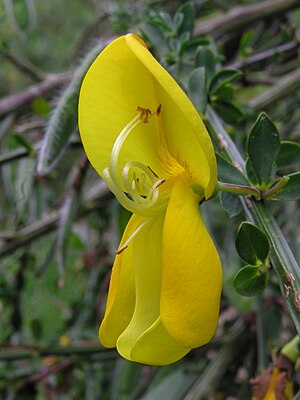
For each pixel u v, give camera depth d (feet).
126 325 0.27
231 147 0.30
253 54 0.57
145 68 0.26
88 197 0.55
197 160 0.25
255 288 0.26
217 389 0.51
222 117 0.36
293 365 0.30
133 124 0.26
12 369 0.59
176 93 0.23
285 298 0.24
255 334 0.49
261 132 0.26
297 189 0.27
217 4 0.60
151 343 0.24
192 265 0.24
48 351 0.50
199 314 0.23
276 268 0.25
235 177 0.27
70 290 0.80
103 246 0.62
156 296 0.26
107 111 0.26
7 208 0.70
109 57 0.26
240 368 0.54
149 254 0.26
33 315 0.80
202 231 0.24
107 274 0.60
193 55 0.38
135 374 0.53
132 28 0.44
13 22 0.62
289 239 0.50
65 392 0.57
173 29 0.38
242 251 0.25
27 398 0.55
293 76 0.49
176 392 0.50
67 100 0.38
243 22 0.53
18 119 0.58
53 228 0.53
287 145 0.28
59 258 0.45
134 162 0.26
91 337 0.57
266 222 0.26
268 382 0.30
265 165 0.26
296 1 0.54
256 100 0.48
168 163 0.26
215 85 0.35
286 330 0.53
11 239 0.53
